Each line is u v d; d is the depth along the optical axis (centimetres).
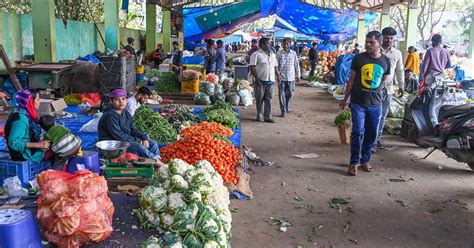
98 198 295
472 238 417
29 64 1138
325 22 2197
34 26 1127
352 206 488
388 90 712
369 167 621
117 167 426
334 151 732
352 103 595
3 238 249
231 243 391
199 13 2095
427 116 697
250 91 1212
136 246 296
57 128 442
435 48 927
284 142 792
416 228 435
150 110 675
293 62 1043
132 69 1185
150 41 2088
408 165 656
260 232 416
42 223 287
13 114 446
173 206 318
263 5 1803
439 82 731
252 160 650
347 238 409
